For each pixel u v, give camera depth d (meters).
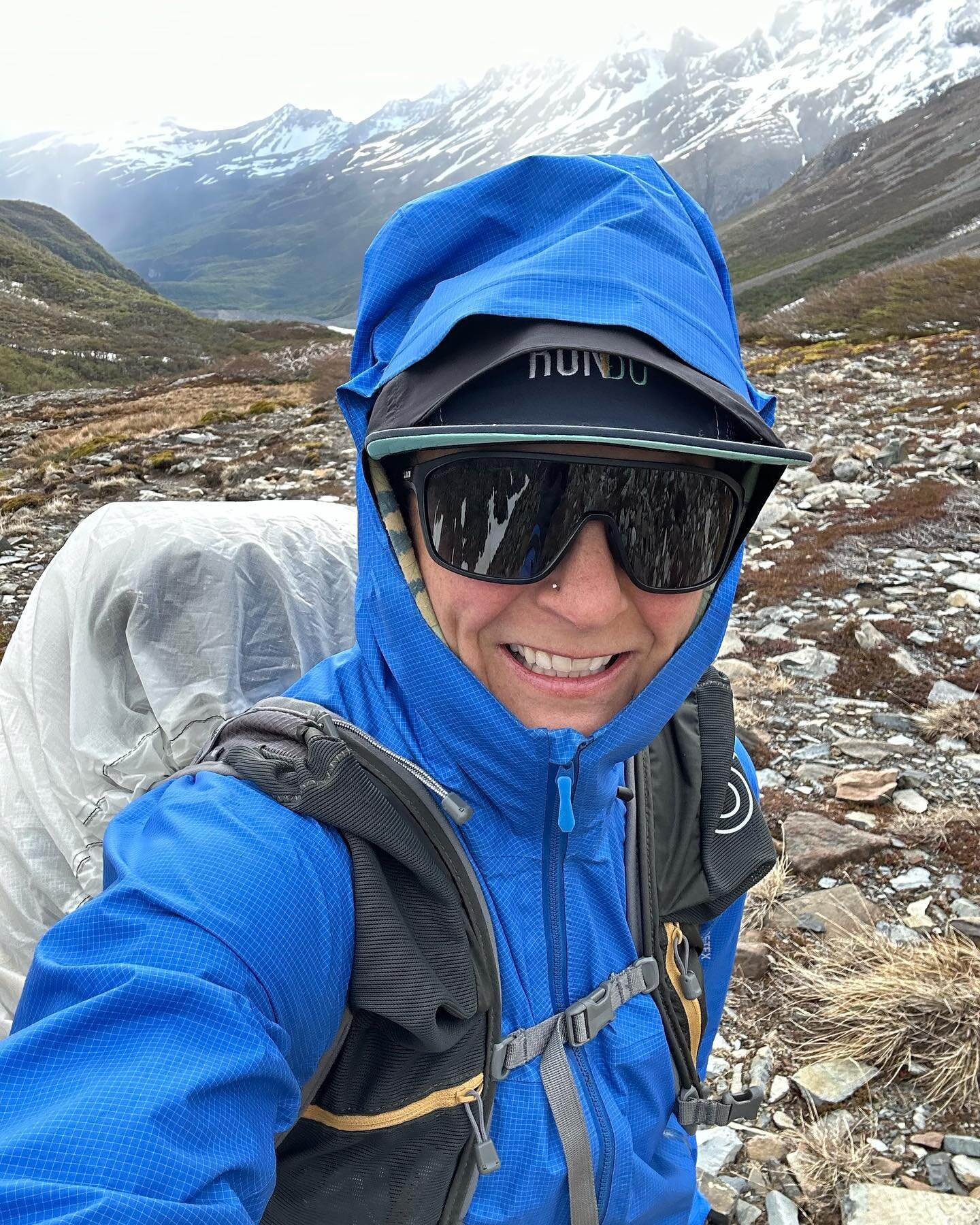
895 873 1.53
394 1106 0.41
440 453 0.40
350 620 1.14
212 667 1.03
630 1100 0.46
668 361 0.37
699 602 0.45
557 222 0.41
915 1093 1.08
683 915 0.50
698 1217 0.62
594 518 0.38
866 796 1.77
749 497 0.45
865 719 2.15
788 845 1.60
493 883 0.44
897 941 1.36
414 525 0.43
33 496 5.14
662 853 0.50
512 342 0.37
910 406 6.32
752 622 2.85
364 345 0.46
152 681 1.01
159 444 7.01
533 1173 0.42
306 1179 0.42
